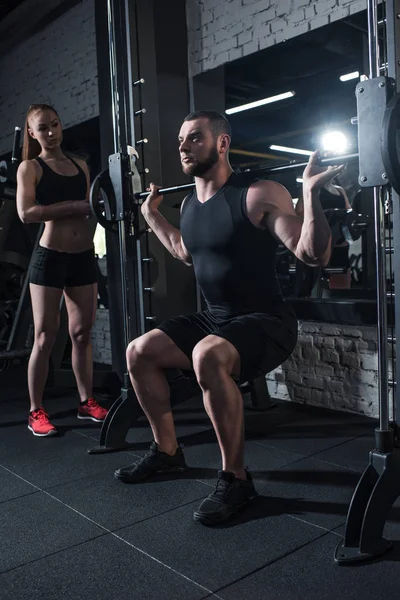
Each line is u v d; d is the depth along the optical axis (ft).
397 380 5.58
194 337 6.70
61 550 5.47
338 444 8.26
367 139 5.25
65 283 9.23
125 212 8.05
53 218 8.69
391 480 5.27
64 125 15.02
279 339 6.31
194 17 11.28
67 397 11.59
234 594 4.66
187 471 7.35
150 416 7.04
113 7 8.58
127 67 8.73
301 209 6.68
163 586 4.81
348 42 14.83
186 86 11.46
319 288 11.84
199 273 6.71
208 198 6.51
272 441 8.48
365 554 5.11
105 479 7.18
